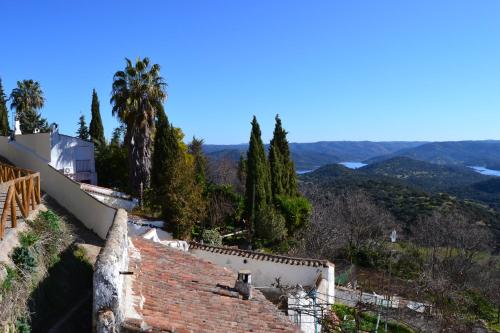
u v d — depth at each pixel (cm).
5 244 741
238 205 2973
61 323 695
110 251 569
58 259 857
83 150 3070
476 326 2039
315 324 1343
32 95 5134
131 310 600
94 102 4194
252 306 804
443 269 3009
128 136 2711
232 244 2725
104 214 1289
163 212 2417
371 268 3200
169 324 589
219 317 714
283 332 719
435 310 2039
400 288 2572
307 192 4291
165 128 2680
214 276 941
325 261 1702
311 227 3091
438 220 3969
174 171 2462
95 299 523
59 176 1552
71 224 1312
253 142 2909
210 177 4853
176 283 817
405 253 3478
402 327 1828
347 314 1639
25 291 666
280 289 1499
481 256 3656
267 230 2784
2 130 4281
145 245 1030
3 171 1508
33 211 1022
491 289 2928
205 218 2775
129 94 2642
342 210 3809
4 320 574
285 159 3650
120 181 3192
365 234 3538
